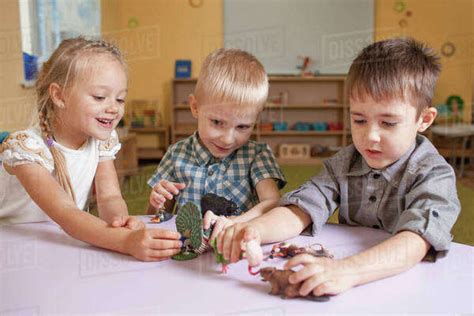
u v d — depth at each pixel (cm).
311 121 380
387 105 52
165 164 84
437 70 56
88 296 40
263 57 349
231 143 72
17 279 44
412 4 270
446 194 54
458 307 38
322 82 378
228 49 76
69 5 140
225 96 68
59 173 70
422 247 47
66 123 68
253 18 344
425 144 59
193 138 83
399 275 45
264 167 79
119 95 64
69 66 62
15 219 74
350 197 64
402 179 58
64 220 57
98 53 62
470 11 197
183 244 50
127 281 43
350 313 37
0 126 82
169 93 314
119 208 72
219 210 67
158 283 43
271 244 55
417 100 53
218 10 341
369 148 56
